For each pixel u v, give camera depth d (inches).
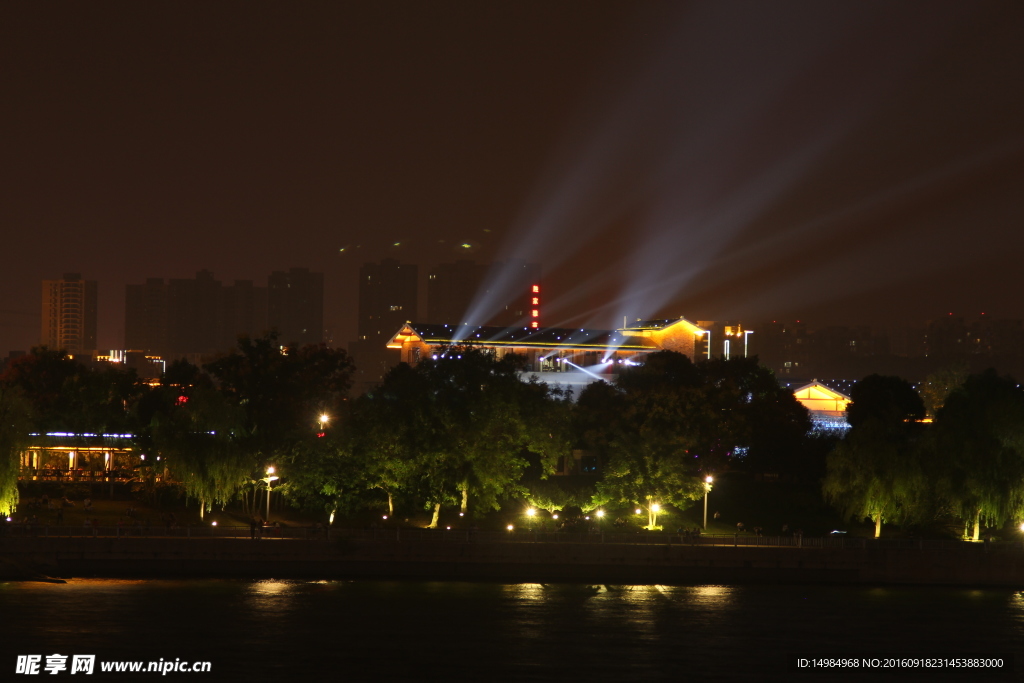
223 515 4308.6
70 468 4795.8
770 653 2999.5
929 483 4293.8
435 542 3816.4
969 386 4466.0
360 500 4323.3
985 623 3388.3
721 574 3902.6
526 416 4411.9
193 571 3646.7
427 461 4227.4
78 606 3181.6
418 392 4416.8
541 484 4795.8
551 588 3722.9
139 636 2920.8
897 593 3809.1
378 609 3316.9
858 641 3152.1
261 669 2701.8
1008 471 4146.2
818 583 3932.1
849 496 4488.2
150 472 4313.5
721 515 4724.4
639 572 3875.5
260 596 3415.4
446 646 2957.7
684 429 4852.4
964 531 4473.4
